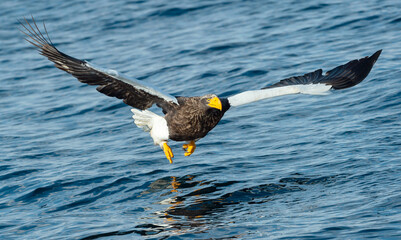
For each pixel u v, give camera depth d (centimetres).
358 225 1058
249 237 1058
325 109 1817
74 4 3688
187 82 2230
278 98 1983
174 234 1095
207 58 2484
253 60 2375
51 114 2077
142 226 1149
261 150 1559
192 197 1288
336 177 1323
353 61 1345
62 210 1288
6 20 3478
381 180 1266
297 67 2238
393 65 2102
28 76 2577
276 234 1059
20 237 1153
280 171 1399
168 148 1327
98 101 2158
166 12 3266
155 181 1409
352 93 1912
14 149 1744
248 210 1191
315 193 1251
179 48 2666
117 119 1959
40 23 3378
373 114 1708
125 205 1283
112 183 1416
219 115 1279
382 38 2438
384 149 1444
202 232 1095
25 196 1385
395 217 1074
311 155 1477
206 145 1641
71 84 2417
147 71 2412
